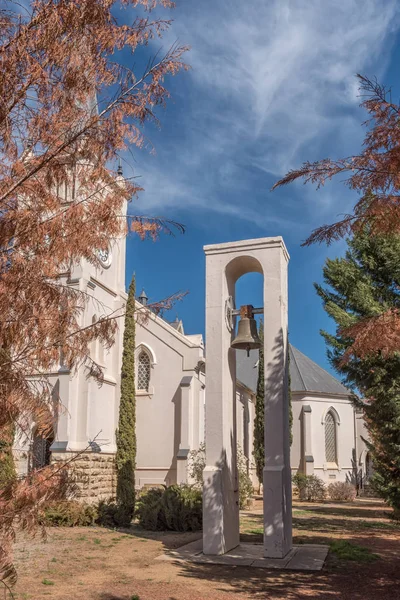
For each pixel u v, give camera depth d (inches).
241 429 1466.5
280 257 531.2
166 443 1058.7
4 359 184.2
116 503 822.5
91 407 965.2
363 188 312.2
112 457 1008.2
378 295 754.2
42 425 188.9
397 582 387.9
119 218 214.8
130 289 964.0
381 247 731.4
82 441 904.9
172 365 1087.6
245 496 1043.3
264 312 522.3
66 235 197.6
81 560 473.4
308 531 672.4
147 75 218.1
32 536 184.5
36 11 199.2
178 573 417.4
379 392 710.5
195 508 703.7
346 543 554.3
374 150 306.3
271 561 455.2
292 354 1667.1
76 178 211.9
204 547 487.8
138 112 215.2
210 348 530.3
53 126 203.2
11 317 187.9
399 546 546.3
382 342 342.3
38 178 201.9
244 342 521.3
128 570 430.6
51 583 381.4
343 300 792.3
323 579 398.0
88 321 936.9
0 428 182.9
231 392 542.6
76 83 207.3
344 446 1587.1
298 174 314.3
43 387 193.8
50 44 200.5
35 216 196.1
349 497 1363.2
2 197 198.4
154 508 713.0
